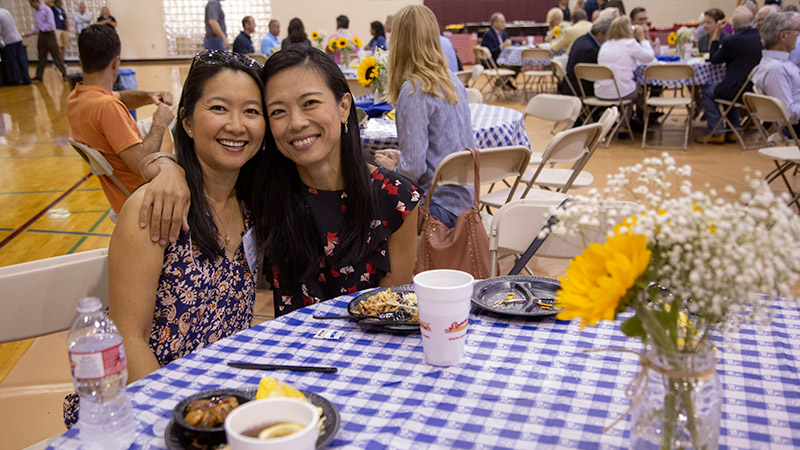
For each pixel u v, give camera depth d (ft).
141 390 3.75
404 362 4.04
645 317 2.71
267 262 5.73
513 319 4.64
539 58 31.83
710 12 27.40
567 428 3.30
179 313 4.94
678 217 2.56
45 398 8.06
